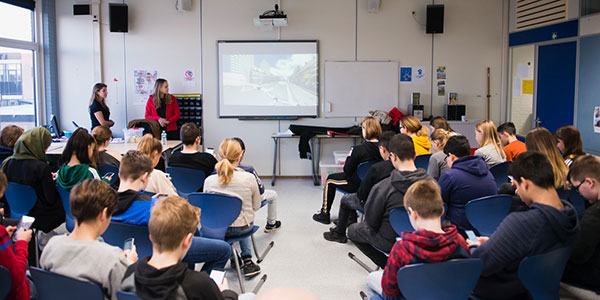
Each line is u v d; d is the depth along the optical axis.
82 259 1.67
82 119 6.97
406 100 7.02
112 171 3.90
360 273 3.42
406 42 6.93
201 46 6.95
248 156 7.18
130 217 2.27
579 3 5.65
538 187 1.90
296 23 6.91
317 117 7.04
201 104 7.04
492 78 6.98
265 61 6.96
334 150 7.12
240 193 3.07
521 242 1.82
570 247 1.88
